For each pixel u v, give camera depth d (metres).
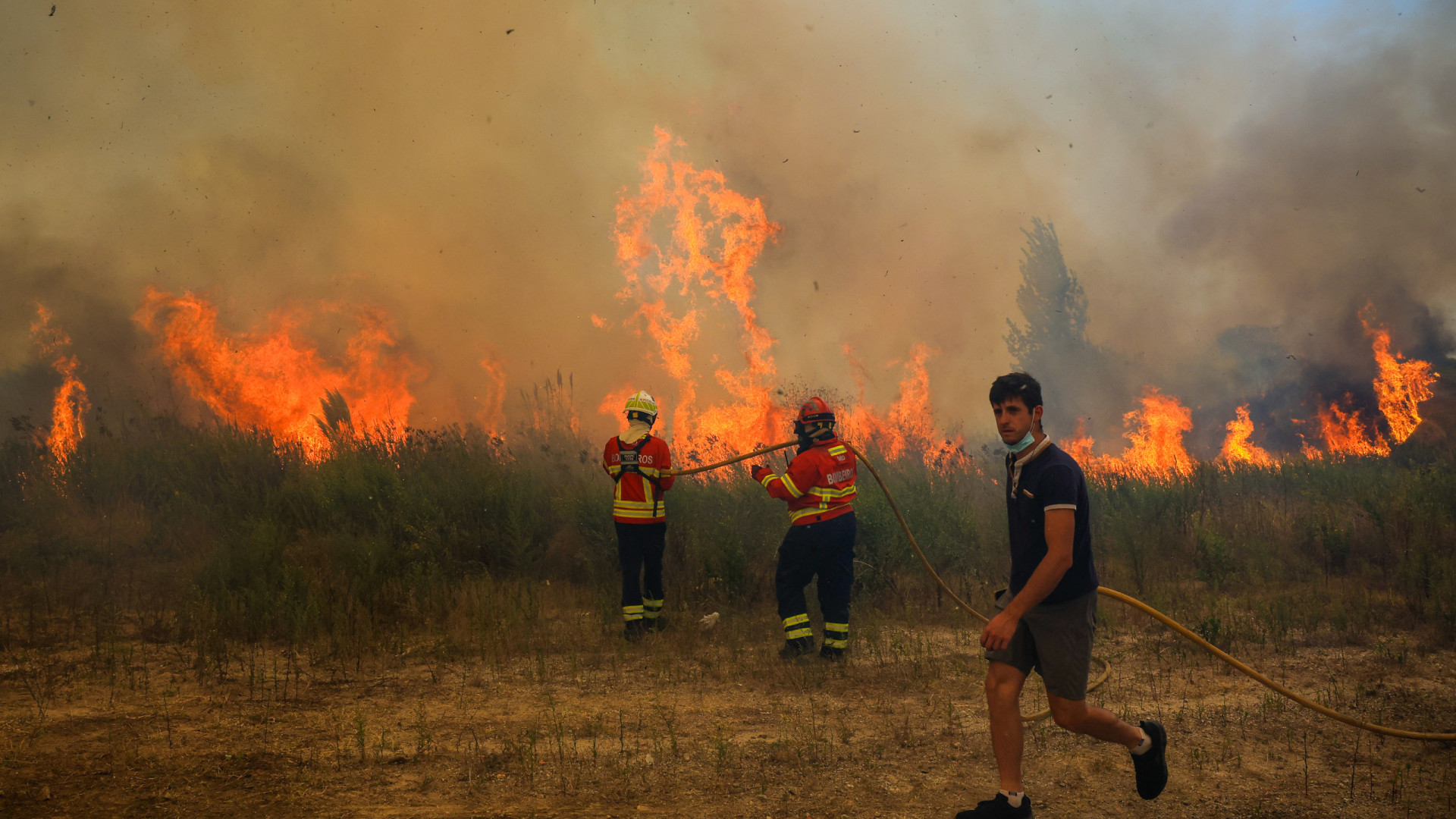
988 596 7.56
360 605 6.70
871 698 5.14
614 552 7.94
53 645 5.82
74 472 9.41
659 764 4.02
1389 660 5.70
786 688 5.35
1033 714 4.76
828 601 5.95
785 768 3.99
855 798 3.67
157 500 9.25
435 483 9.09
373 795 3.62
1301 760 4.13
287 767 3.91
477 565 7.97
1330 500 10.07
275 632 6.20
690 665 5.84
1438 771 3.98
